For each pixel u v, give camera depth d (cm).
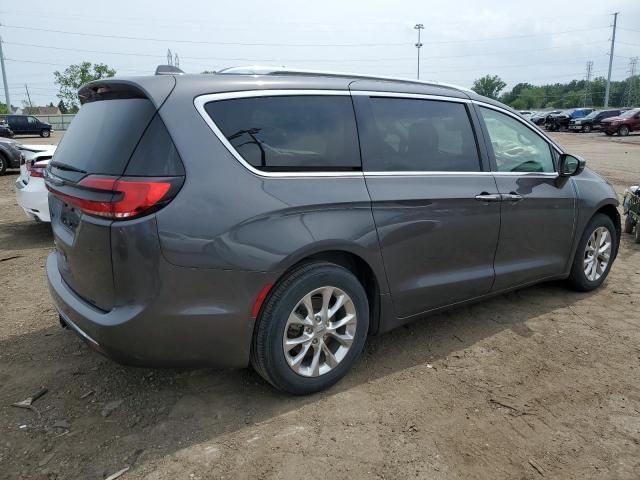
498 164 385
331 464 246
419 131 343
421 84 360
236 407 290
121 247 242
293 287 278
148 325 249
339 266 298
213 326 260
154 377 321
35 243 656
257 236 263
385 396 303
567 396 306
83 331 268
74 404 292
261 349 278
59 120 5441
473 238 364
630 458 254
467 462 249
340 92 312
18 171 1457
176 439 262
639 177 1307
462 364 343
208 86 270
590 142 2750
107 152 260
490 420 282
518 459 252
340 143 304
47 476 236
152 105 256
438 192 338
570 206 434
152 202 241
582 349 366
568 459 253
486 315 424
